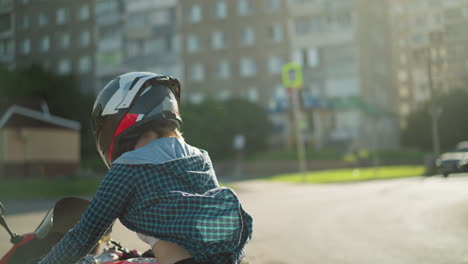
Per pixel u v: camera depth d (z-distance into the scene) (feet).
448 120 186.91
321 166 133.49
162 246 5.17
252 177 114.83
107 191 5.01
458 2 199.21
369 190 62.03
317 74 165.37
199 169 5.48
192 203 5.08
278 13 173.58
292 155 137.49
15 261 5.82
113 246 7.06
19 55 206.49
